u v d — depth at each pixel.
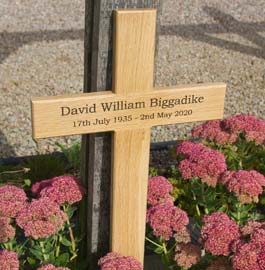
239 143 3.92
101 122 2.61
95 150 2.83
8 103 5.95
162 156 4.92
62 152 4.86
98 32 2.57
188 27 8.80
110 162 2.88
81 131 2.59
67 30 8.33
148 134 2.72
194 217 3.70
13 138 5.23
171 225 2.92
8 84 6.45
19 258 3.20
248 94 6.61
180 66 7.36
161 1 2.75
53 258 2.94
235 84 6.90
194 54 7.79
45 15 8.89
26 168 4.33
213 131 3.78
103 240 3.11
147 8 2.57
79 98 2.53
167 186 3.18
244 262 2.58
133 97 2.61
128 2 2.55
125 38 2.50
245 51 8.05
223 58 7.73
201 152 3.33
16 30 8.16
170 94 2.67
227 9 9.74
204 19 9.20
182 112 2.75
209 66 7.43
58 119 2.53
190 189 3.66
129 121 2.66
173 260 3.04
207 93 2.75
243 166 4.10
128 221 2.88
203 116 2.80
